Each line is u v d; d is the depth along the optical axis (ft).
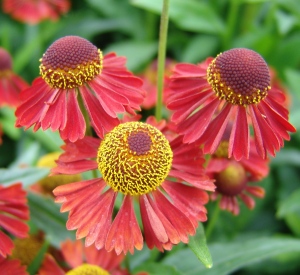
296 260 1.13
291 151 1.25
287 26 1.39
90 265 0.80
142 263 0.86
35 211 0.89
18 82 1.18
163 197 0.68
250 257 0.85
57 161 0.69
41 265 0.82
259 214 1.22
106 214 0.67
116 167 0.67
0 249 0.72
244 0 1.34
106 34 1.67
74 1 1.70
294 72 1.36
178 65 0.74
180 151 0.71
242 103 0.70
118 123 0.69
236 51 0.71
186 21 1.42
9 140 1.41
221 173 0.83
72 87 0.71
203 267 0.85
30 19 1.50
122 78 0.73
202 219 0.67
